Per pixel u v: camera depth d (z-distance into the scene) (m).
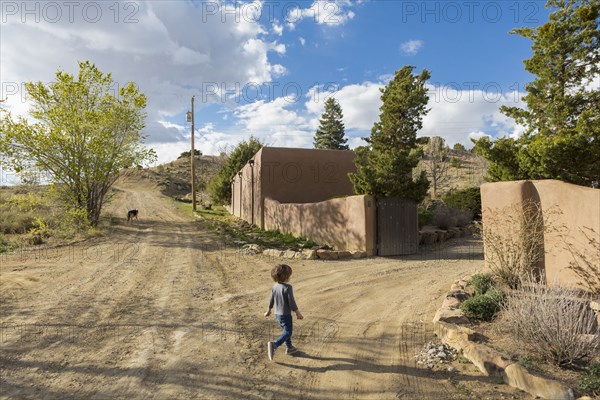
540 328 4.72
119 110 22.17
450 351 5.31
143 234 20.64
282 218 20.06
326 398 4.28
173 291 9.16
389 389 4.41
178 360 5.31
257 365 5.16
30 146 19.75
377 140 16.23
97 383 4.64
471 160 66.75
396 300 8.14
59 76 20.33
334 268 11.77
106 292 9.04
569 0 9.53
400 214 14.84
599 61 9.24
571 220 6.61
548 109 9.59
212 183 43.28
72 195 21.09
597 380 3.99
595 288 5.93
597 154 8.32
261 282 10.05
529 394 4.13
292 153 23.08
